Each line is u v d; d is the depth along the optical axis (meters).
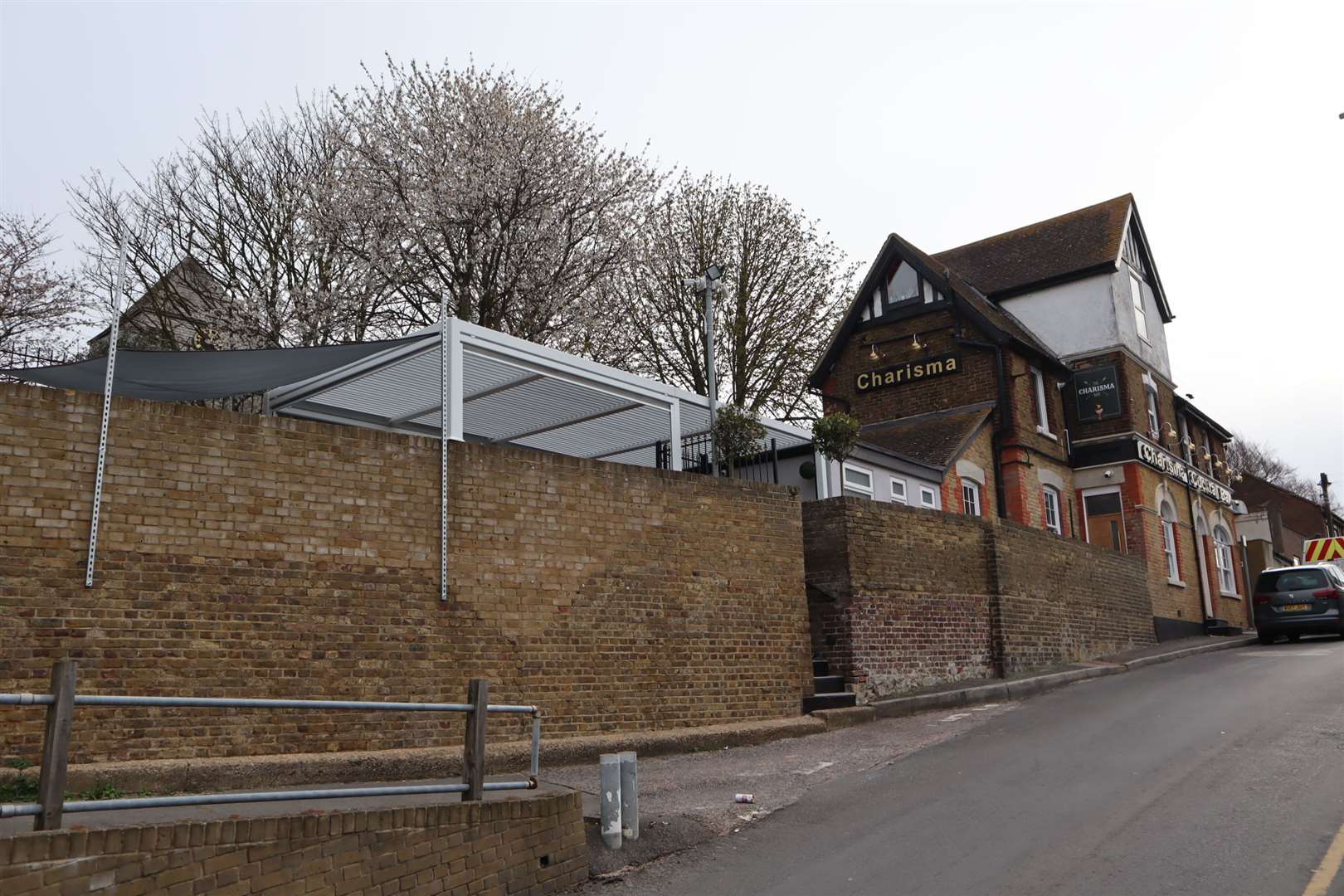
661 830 8.50
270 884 5.74
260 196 23.19
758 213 29.36
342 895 6.10
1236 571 34.66
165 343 21.39
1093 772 9.70
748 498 13.50
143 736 8.49
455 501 10.73
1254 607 23.48
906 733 12.66
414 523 10.38
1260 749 10.04
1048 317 29.36
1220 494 34.16
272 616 9.32
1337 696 12.78
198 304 22.52
